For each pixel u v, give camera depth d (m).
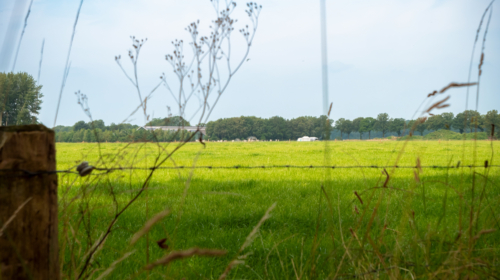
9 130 1.30
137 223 4.14
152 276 2.46
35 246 1.32
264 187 7.25
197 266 2.82
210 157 17.64
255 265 2.89
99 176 1.93
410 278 2.11
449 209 4.73
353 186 7.03
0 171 1.28
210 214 4.73
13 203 1.29
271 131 127.12
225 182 7.87
